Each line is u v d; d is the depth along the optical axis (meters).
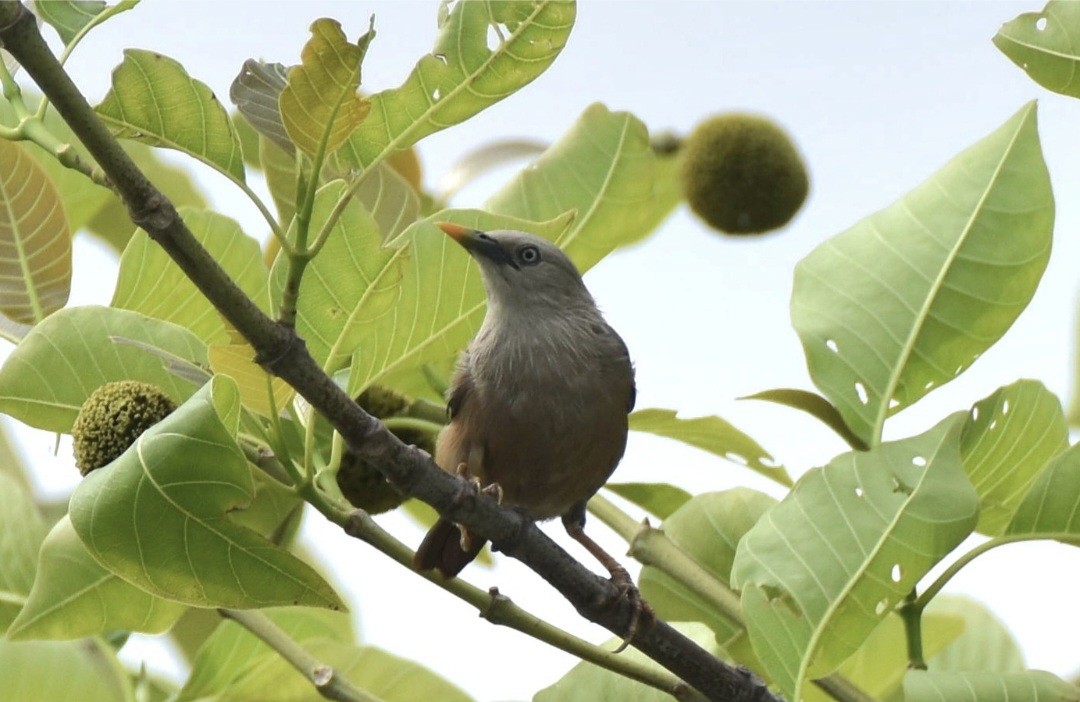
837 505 7.17
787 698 6.79
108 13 5.77
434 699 8.33
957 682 6.77
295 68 5.49
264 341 5.55
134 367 7.15
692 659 6.81
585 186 9.39
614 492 9.48
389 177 8.99
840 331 7.99
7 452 9.56
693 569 8.01
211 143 6.11
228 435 5.82
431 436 9.39
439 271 7.73
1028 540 7.32
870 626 6.93
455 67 6.15
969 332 7.90
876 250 8.17
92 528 5.76
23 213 7.35
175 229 5.24
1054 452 8.04
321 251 6.71
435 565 8.26
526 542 6.64
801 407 8.04
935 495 7.09
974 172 8.12
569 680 7.57
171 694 8.60
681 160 10.24
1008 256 7.93
